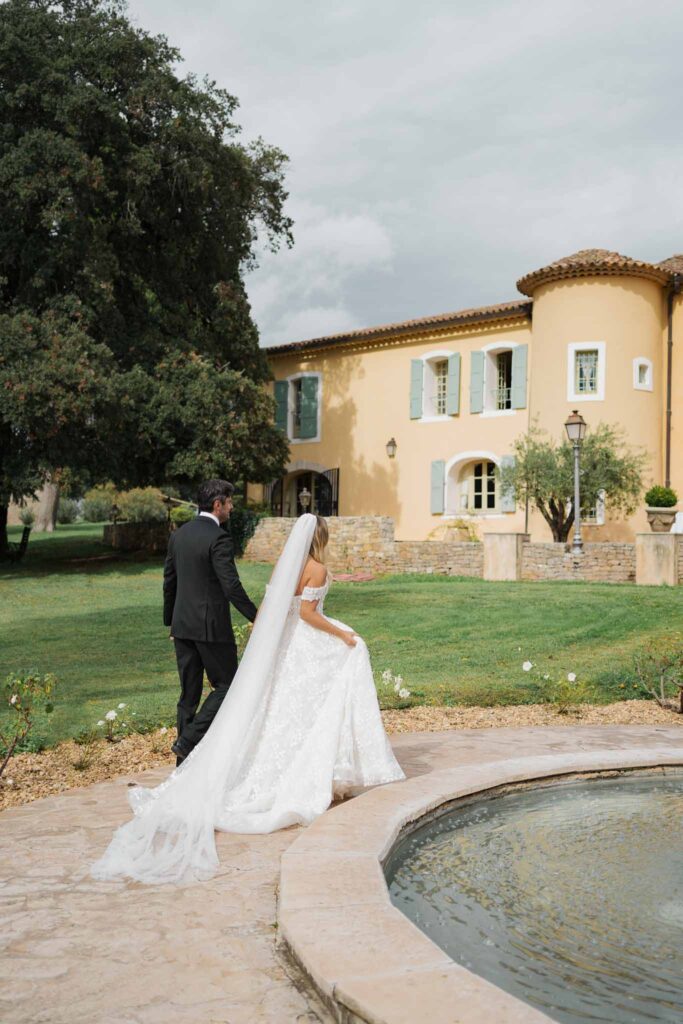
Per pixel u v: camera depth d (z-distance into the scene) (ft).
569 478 66.80
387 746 15.55
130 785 17.48
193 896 11.18
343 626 15.74
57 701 26.37
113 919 10.39
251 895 11.20
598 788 16.28
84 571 72.23
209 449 75.15
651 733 22.67
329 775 14.66
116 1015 7.94
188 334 81.05
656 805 15.01
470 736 22.12
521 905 10.10
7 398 65.46
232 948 9.48
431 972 7.91
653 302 76.59
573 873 11.25
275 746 14.92
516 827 13.61
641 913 9.80
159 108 75.51
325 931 8.95
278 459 82.12
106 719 20.98
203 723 16.94
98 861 12.32
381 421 91.25
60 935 9.91
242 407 78.13
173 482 79.97
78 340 68.13
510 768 16.19
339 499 93.81
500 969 8.38
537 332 77.92
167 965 9.06
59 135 69.67
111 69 71.87
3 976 8.81
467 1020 6.93
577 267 74.54
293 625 15.55
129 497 121.29
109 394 67.10
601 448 67.82
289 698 15.11
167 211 79.15
